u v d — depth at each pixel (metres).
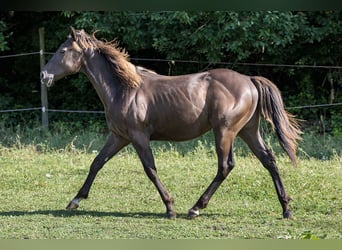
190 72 20.70
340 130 19.23
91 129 19.95
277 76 21.12
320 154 16.28
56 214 10.72
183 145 17.17
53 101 21.50
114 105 10.41
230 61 20.17
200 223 10.02
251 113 10.25
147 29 18.95
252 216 10.52
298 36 18.84
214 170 14.12
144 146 10.33
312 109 20.47
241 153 16.19
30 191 12.69
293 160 10.20
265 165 10.45
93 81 10.63
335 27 18.47
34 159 15.62
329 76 20.02
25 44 21.42
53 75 10.68
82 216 10.55
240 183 12.68
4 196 12.23
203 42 18.48
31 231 9.55
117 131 10.57
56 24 20.55
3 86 21.83
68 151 16.95
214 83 10.22
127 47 20.11
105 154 10.91
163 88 10.32
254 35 17.97
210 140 17.58
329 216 10.50
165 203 10.39
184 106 10.16
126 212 10.90
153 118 10.30
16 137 18.19
